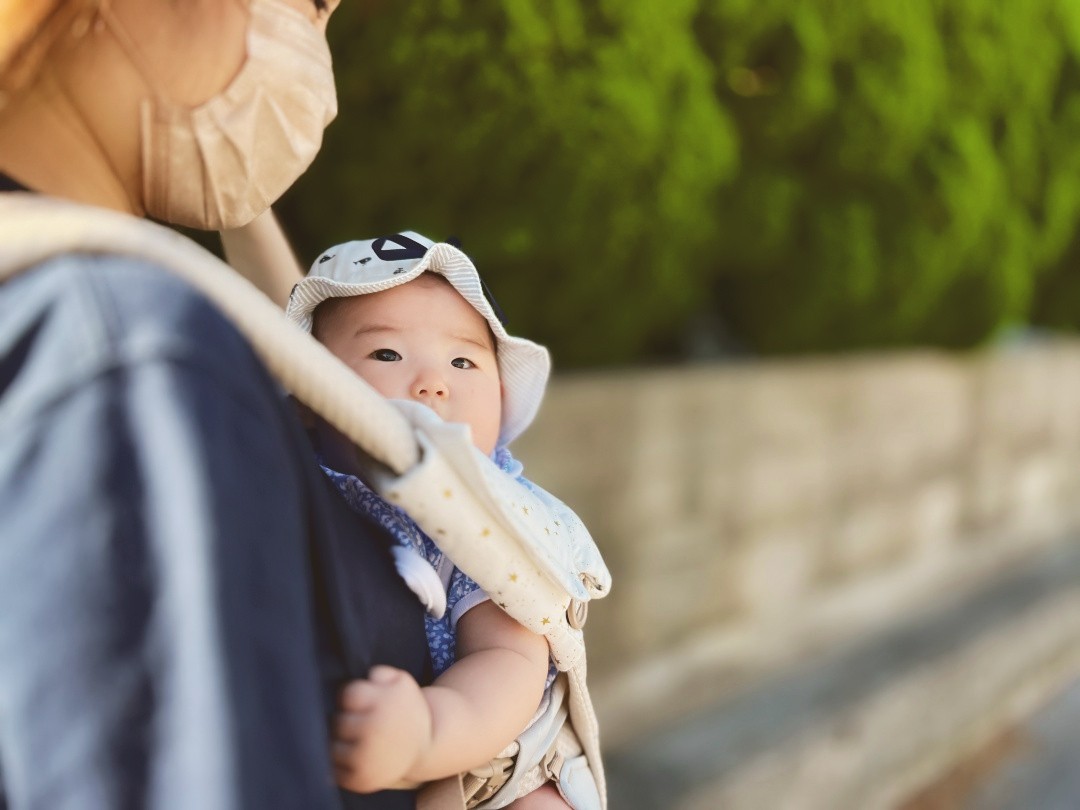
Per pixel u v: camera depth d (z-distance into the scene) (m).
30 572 0.52
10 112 0.67
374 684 0.72
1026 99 4.57
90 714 0.51
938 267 4.20
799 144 3.83
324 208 2.91
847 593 4.53
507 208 2.90
